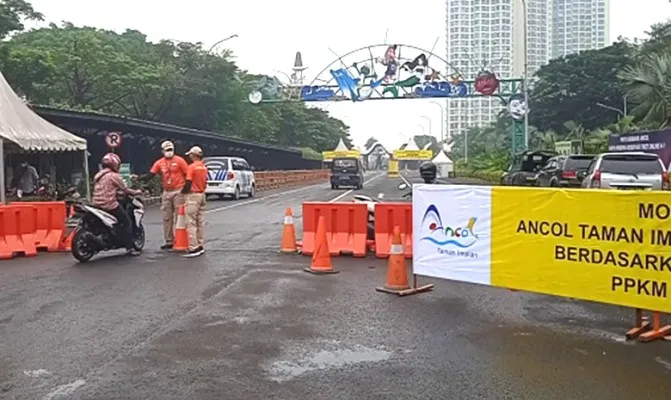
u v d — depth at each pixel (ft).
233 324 24.07
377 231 40.40
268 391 17.33
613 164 60.23
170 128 102.78
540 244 24.80
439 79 140.05
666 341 21.85
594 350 20.86
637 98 115.34
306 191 136.67
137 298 28.50
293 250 42.50
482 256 26.89
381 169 539.29
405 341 21.89
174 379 18.20
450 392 17.21
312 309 26.45
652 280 21.76
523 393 17.10
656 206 21.56
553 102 208.44
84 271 35.47
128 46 174.60
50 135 62.85
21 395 17.06
